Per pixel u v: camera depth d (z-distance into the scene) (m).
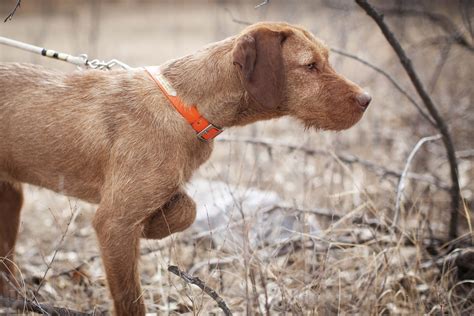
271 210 4.85
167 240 5.07
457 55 7.17
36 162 3.86
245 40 3.46
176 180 3.60
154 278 4.54
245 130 7.86
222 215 5.07
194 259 4.72
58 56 4.18
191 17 20.16
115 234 3.58
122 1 23.33
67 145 3.74
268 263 4.31
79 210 5.13
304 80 3.59
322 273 3.84
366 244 4.30
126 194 3.55
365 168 5.89
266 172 6.27
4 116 3.85
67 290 4.53
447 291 4.10
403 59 4.32
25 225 5.84
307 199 5.24
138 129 3.60
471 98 6.87
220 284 4.14
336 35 7.58
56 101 3.80
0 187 4.14
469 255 4.46
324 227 5.07
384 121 7.79
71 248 5.14
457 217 4.62
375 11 4.11
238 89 3.61
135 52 13.53
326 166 5.59
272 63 3.50
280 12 9.91
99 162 3.70
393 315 3.93
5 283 4.13
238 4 10.48
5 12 17.61
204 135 3.67
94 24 12.64
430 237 4.70
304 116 3.67
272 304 3.92
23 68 3.97
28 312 3.96
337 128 3.65
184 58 3.72
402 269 4.09
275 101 3.50
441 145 6.32
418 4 6.11
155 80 3.70
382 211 4.78
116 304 3.69
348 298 4.02
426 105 4.48
